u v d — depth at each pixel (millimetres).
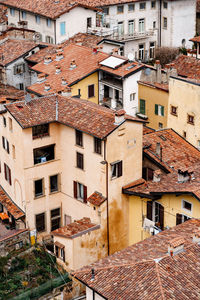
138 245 42938
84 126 51812
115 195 52656
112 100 68562
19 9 95188
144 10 98875
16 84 81250
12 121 53875
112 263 40750
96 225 52000
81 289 50906
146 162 55750
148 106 68875
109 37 92250
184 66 73125
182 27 100375
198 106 58781
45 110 54719
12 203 57250
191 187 47312
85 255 51594
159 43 101812
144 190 51219
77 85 67188
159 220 50844
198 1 106688
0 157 58594
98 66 68875
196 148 58938
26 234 55281
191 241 41156
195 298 36719
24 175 54000
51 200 56719
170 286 37188
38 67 72312
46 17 89312
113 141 50750
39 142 54094
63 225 58156
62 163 56062
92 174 52781
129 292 37688
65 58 72062
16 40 84375
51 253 53562
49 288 49031
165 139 58281
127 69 68000
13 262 52812
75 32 91125
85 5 89875
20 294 47938
